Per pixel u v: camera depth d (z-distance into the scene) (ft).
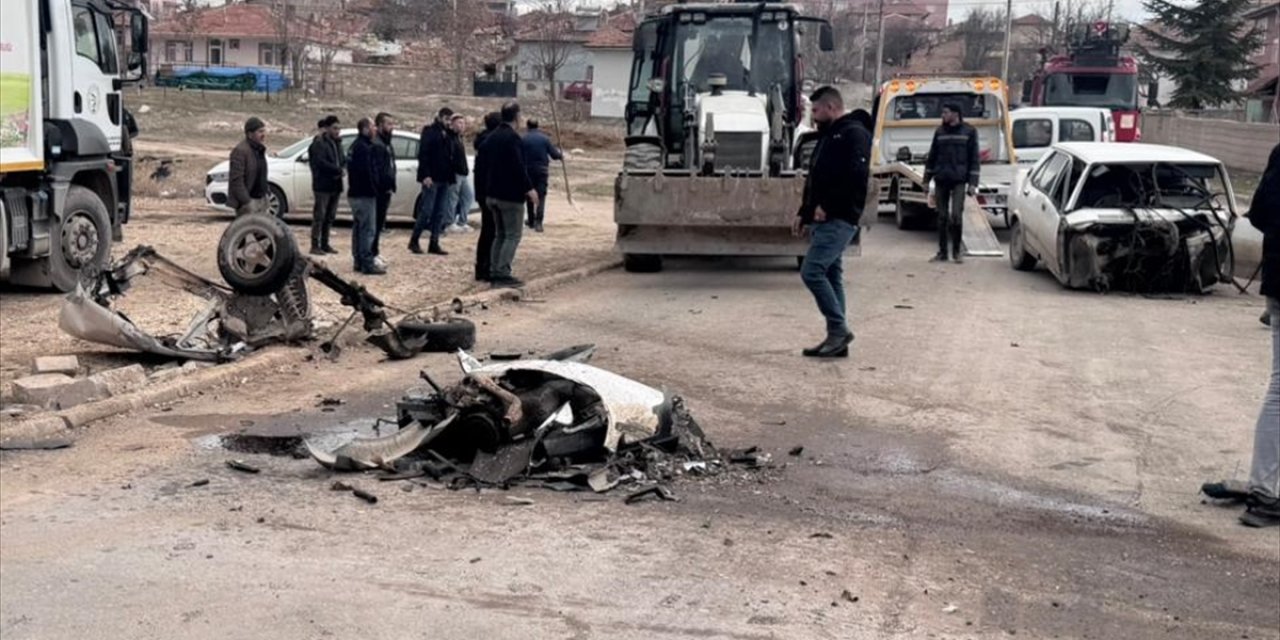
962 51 269.64
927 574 18.07
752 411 27.66
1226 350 35.83
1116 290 46.85
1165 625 16.53
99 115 44.29
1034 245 50.29
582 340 35.58
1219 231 45.83
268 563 17.84
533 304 42.14
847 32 235.61
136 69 46.83
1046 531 20.17
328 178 52.11
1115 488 22.59
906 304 43.24
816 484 22.33
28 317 37.58
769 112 51.34
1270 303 20.72
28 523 19.36
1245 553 19.38
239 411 26.73
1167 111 180.65
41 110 39.96
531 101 202.08
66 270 42.80
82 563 17.70
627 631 15.74
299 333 32.37
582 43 232.32
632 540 19.07
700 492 21.59
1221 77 188.65
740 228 47.62
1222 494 21.76
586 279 48.67
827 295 33.24
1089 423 27.27
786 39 54.49
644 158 52.31
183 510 20.12
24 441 23.81
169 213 71.67
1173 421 27.61
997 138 71.41
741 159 49.14
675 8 54.44
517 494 21.20
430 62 250.16
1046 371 32.53
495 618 16.06
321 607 16.30
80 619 15.81
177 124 136.98
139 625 15.65
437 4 274.77
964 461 24.09
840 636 15.78
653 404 23.34
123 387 27.71
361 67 221.25
